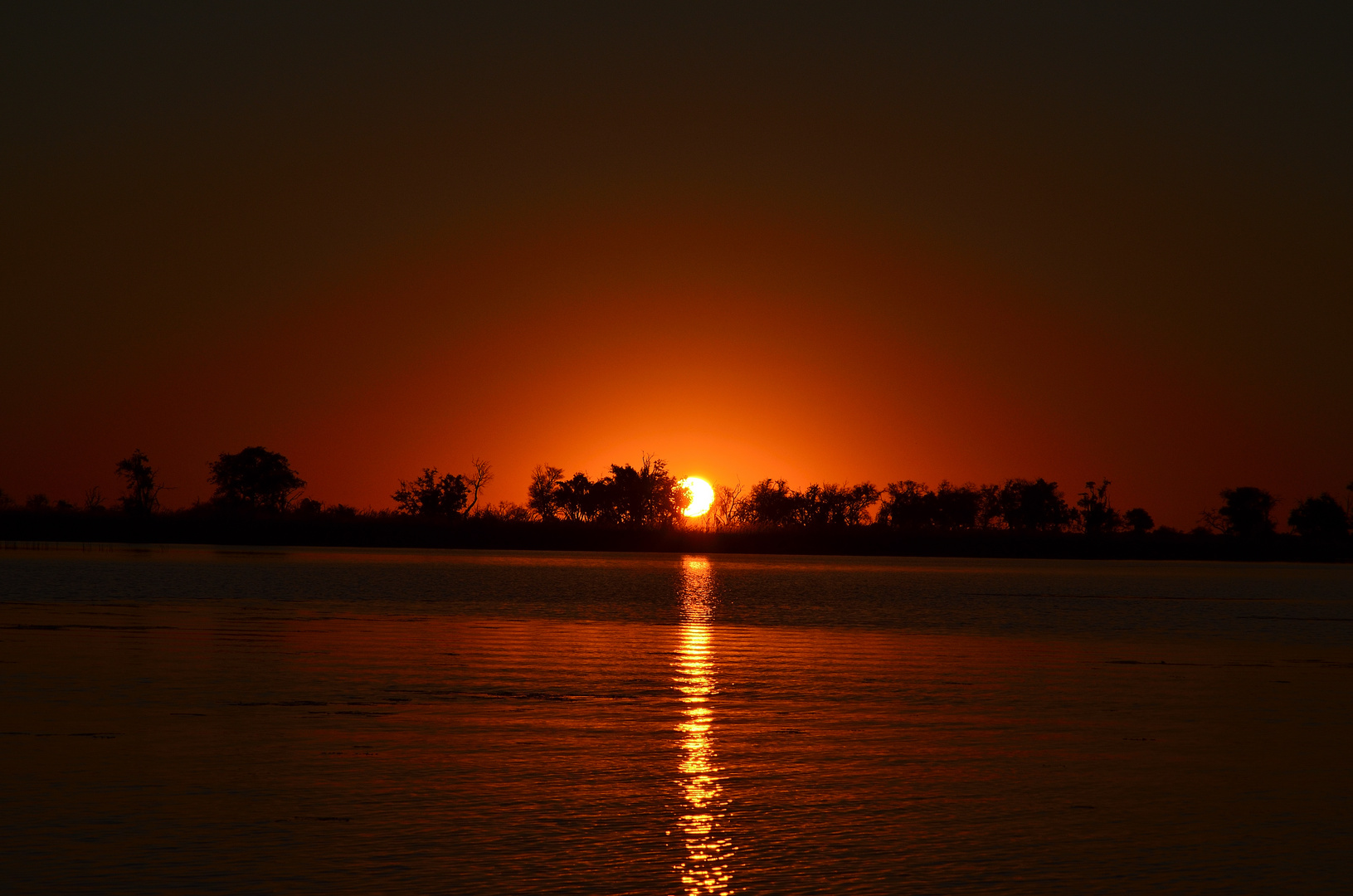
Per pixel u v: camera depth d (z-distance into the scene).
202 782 18.91
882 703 28.28
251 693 28.11
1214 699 29.47
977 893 14.04
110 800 17.75
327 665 33.72
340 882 14.14
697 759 21.25
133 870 14.47
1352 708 27.92
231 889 13.86
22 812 17.02
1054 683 32.44
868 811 17.67
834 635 47.34
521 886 14.09
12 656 34.38
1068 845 15.98
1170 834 16.58
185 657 34.81
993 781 19.73
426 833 16.25
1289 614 64.31
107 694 27.56
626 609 61.72
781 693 29.86
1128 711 27.23
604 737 23.30
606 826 16.70
